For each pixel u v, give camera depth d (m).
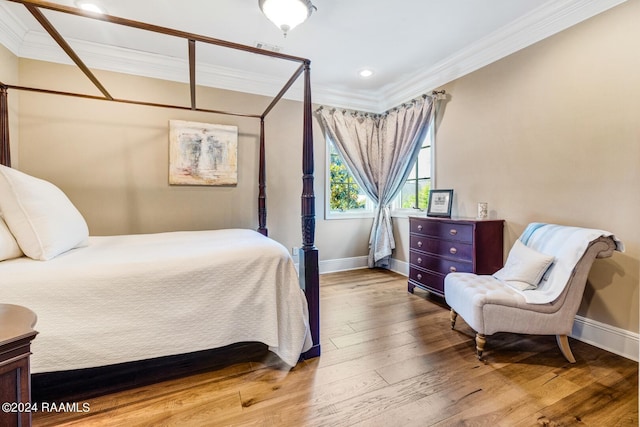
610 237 1.74
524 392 1.51
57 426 1.28
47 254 1.48
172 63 3.00
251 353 1.92
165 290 1.51
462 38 2.62
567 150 2.15
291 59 1.80
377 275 3.85
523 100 2.44
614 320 1.93
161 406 1.41
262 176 3.17
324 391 1.52
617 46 1.89
